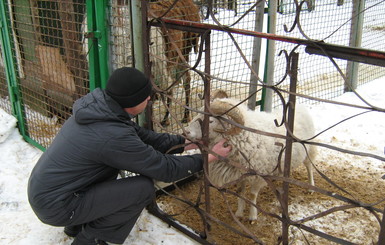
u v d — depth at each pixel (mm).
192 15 4914
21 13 4348
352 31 6676
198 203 2885
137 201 2625
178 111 5098
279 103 5984
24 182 3842
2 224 3189
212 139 3092
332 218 3389
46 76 4348
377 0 8234
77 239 2775
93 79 3385
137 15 2969
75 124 2471
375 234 3174
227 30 2242
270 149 3146
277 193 2299
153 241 2986
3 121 4746
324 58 7305
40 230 3117
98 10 3148
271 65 4762
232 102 3105
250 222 3307
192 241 3004
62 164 2412
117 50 3277
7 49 4539
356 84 6781
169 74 4582
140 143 2443
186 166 2619
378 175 4121
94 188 2533
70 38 3748
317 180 4043
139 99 2430
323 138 5000
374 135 5031
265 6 4973
